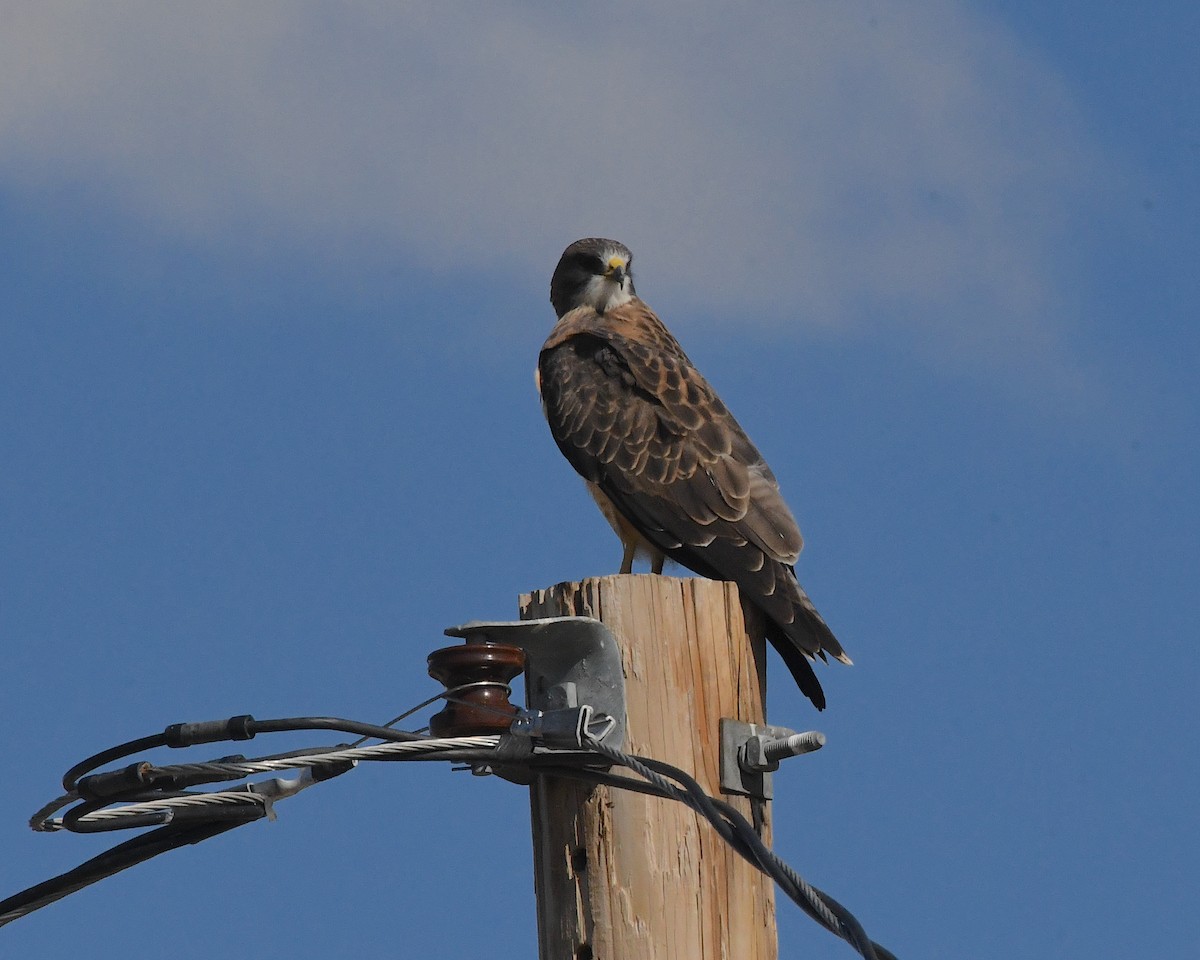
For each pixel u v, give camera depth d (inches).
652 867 374.0
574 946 374.9
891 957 320.2
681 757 384.8
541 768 380.8
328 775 400.8
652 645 388.8
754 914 384.5
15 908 417.1
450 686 383.9
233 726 374.9
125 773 373.7
